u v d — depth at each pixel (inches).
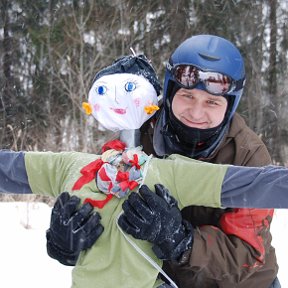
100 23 561.6
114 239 85.5
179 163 88.5
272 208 85.0
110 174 87.0
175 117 95.5
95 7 564.4
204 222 96.2
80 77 464.1
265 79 588.1
